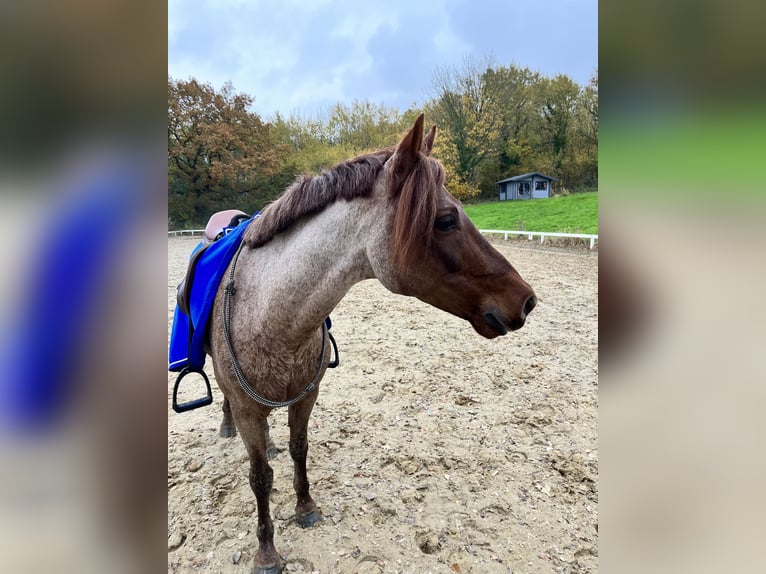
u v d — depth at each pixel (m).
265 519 1.81
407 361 4.30
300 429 1.94
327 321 1.93
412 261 1.32
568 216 17.75
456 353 4.52
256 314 1.53
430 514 2.17
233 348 1.57
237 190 24.52
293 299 1.47
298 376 1.63
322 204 1.45
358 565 1.88
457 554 1.94
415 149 1.30
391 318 6.01
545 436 2.90
